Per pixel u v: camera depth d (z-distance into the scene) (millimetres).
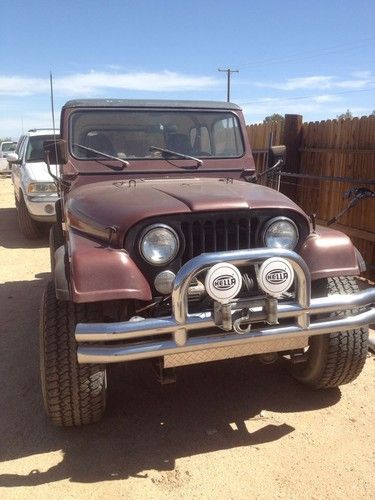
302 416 3488
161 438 3285
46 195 8961
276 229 3117
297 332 2916
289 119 7973
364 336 3402
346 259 3176
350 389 3836
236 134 4547
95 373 3061
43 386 3137
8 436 3346
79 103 4277
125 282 2814
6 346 4723
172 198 3178
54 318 3051
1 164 24422
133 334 2672
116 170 4223
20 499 2762
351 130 6805
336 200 7145
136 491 2807
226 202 3055
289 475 2902
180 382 3965
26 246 9148
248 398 3727
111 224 3016
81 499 2756
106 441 3264
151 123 4355
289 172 8109
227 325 2727
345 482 2836
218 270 2656
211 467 2990
